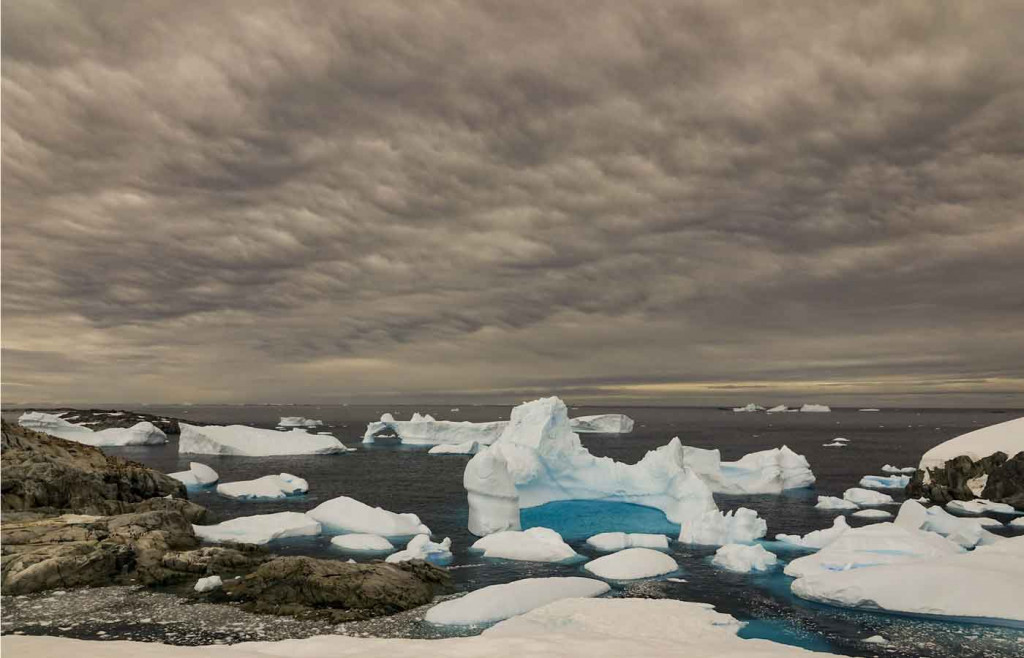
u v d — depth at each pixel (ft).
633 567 67.97
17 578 58.13
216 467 179.01
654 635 47.26
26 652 32.99
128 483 99.25
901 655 45.42
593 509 114.83
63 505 86.07
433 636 48.06
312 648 40.47
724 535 86.74
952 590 53.11
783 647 41.47
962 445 129.18
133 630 48.85
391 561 71.46
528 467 117.70
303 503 118.73
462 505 119.44
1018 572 55.83
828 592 56.95
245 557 68.23
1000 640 47.85
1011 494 115.65
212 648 35.12
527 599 55.83
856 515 106.83
